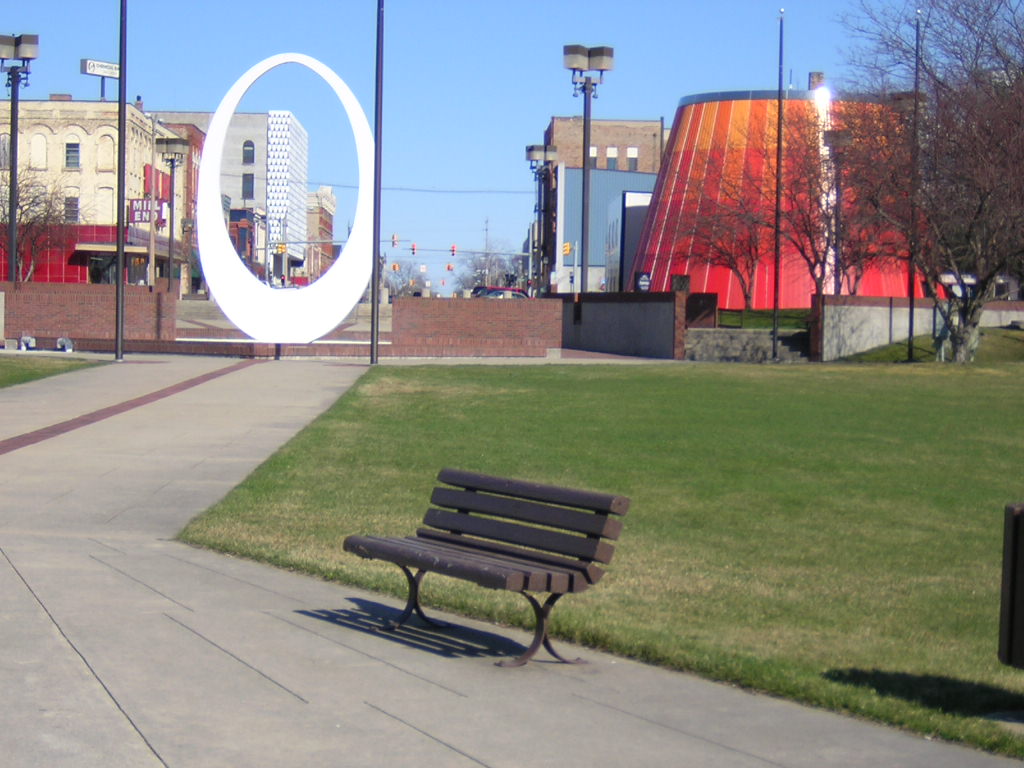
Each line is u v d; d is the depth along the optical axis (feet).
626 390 77.51
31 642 20.98
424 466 48.26
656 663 21.45
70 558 28.96
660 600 27.94
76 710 17.42
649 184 320.50
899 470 52.06
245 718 17.33
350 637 22.45
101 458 46.29
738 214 165.68
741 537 38.22
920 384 83.82
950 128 104.88
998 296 181.16
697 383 82.28
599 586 29.25
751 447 56.18
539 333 134.10
